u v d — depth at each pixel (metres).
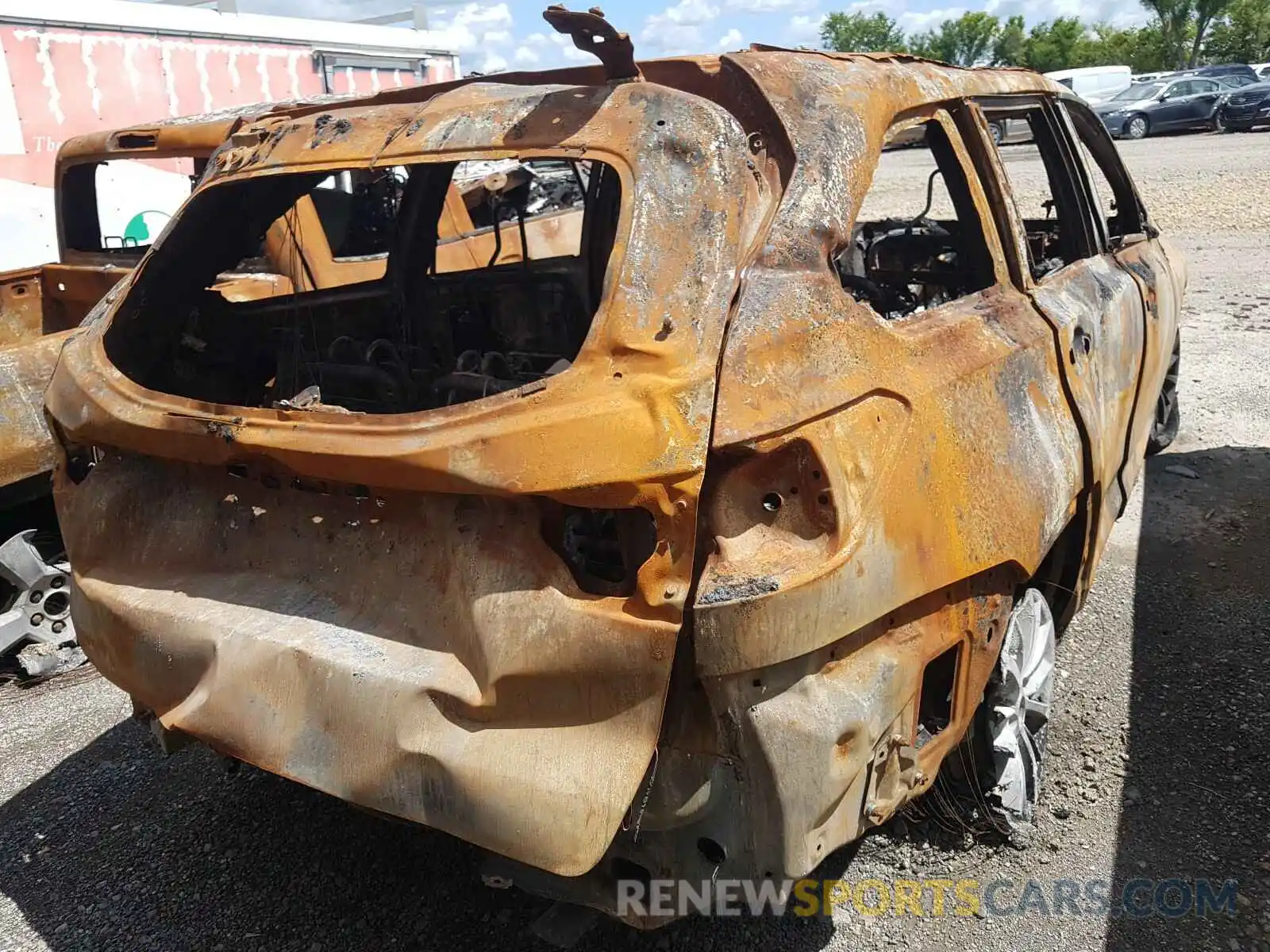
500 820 1.84
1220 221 11.91
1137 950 2.35
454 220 5.46
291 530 2.25
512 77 2.76
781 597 1.76
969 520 2.18
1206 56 59.94
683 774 1.86
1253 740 3.04
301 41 10.29
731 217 1.99
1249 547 4.29
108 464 2.57
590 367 1.86
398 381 2.94
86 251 5.61
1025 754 2.73
